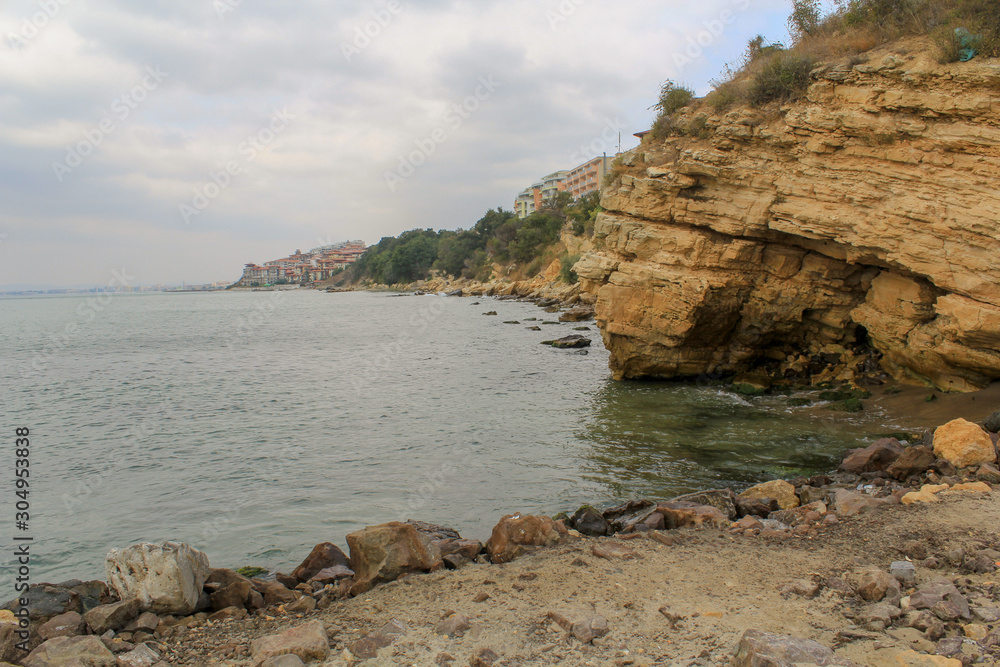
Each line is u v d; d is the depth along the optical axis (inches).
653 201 907.4
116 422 868.6
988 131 571.8
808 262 832.3
